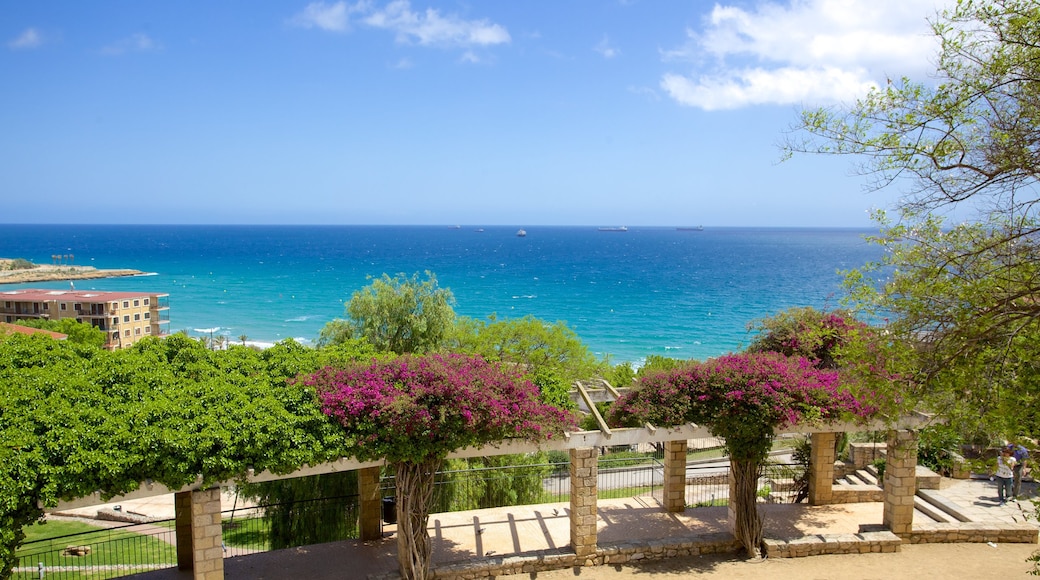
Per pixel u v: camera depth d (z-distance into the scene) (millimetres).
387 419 13555
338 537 18719
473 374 14953
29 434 11305
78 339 53781
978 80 10000
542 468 23672
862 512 19422
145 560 19469
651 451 35094
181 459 11953
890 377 11312
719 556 16625
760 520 16781
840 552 16609
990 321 10031
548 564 15727
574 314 100812
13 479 10688
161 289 133625
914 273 10898
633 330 88938
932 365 10719
